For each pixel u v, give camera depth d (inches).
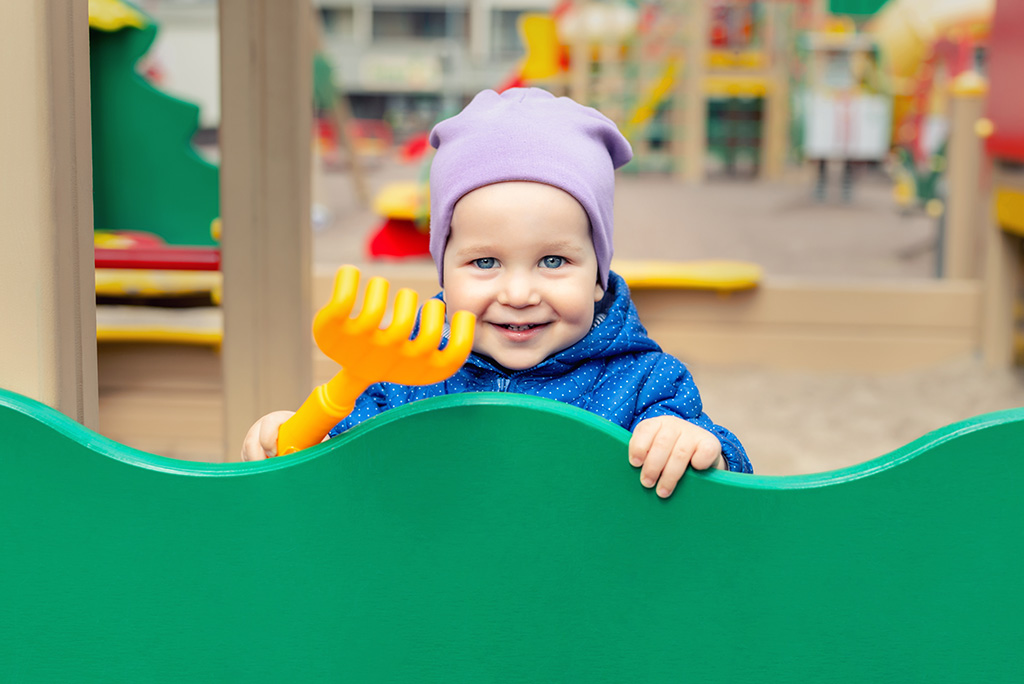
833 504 23.8
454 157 33.8
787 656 24.2
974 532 23.6
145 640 25.3
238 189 63.2
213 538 24.8
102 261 79.0
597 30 310.7
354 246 193.5
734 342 119.6
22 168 28.0
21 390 28.5
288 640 24.9
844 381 115.3
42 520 25.2
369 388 38.9
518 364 33.4
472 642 24.6
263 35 62.8
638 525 24.1
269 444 30.5
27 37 27.6
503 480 24.1
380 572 24.6
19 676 25.6
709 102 343.6
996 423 23.4
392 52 496.4
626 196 278.8
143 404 93.7
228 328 64.4
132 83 119.5
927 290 118.0
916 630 23.9
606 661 24.5
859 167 350.9
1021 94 105.3
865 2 306.3
